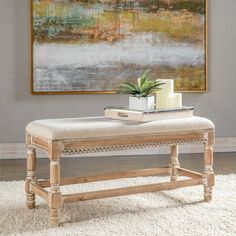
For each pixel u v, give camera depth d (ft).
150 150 15.20
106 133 8.12
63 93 14.46
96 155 14.88
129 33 14.71
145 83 9.00
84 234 7.43
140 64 14.85
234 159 14.23
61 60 14.38
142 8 14.74
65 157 14.66
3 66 14.25
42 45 14.24
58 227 7.78
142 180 11.03
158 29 14.89
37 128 8.30
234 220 8.07
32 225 7.86
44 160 14.12
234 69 15.61
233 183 10.64
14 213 8.50
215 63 15.48
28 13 14.17
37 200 9.36
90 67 14.56
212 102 15.53
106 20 14.55
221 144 15.67
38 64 14.25
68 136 7.84
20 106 14.42
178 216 8.30
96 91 14.65
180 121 8.89
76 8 14.33
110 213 8.54
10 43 14.21
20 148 14.51
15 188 10.32
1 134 14.40
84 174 12.26
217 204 9.01
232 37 15.53
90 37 14.49
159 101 9.37
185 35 15.07
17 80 14.34
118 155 14.99
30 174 8.79
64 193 9.87
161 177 11.32
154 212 8.56
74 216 8.36
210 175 9.17
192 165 13.34
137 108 8.94
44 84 14.34
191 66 15.19
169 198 9.47
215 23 15.40
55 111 14.61
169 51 15.01
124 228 7.70
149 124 8.55
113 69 14.70
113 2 14.55
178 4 14.97
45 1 14.15
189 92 15.26
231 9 15.48
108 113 9.21
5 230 7.61
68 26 14.33
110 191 8.39
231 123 15.71
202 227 7.73
